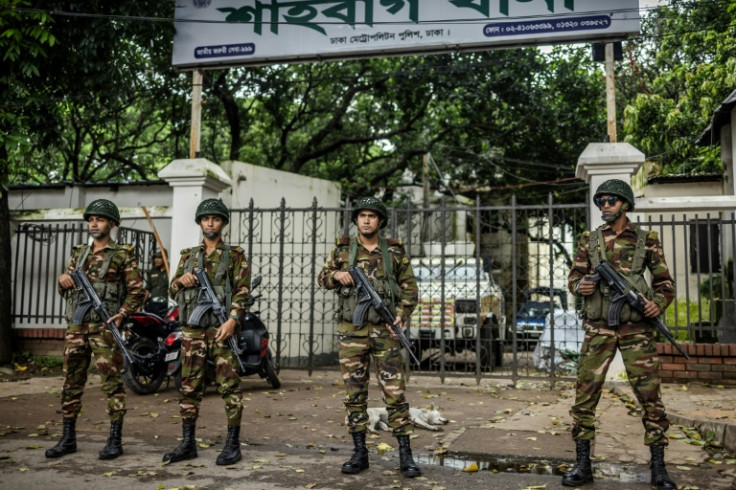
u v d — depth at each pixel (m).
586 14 7.85
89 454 4.40
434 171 20.28
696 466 4.12
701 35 14.30
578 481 3.68
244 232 10.33
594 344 3.81
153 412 6.12
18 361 9.56
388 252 4.15
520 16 8.05
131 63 11.62
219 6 9.01
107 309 4.37
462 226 20.78
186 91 15.41
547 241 8.68
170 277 8.55
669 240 9.48
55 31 9.49
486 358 9.95
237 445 4.25
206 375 6.85
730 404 6.14
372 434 5.12
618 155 7.47
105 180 19.50
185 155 19.62
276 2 8.83
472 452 4.52
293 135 19.50
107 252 4.48
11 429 5.26
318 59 8.84
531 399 6.98
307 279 11.12
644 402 3.71
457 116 18.62
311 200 11.55
